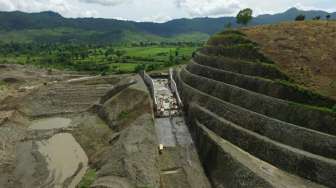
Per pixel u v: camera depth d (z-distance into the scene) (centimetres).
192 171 5991
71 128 9519
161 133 7638
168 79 11762
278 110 6050
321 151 5056
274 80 6669
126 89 9994
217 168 5794
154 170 5891
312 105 5812
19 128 9500
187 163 6272
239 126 6359
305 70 6800
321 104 5738
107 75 15500
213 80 8200
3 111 10450
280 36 8550
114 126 8669
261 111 6344
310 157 4962
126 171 5766
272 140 5656
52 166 7088
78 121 10106
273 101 6206
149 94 9362
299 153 5103
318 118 5422
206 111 7362
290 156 5175
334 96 5791
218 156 5909
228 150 5828
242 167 5259
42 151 7925
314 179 4822
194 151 6762
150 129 7500
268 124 5897
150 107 8594
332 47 7588
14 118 9944
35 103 11600
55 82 14850
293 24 9344
